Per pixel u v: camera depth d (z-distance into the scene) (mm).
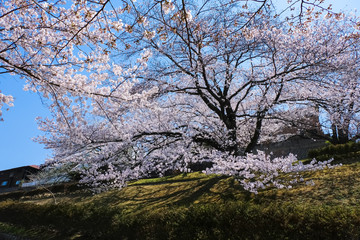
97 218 8922
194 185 13461
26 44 5859
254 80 11578
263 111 11039
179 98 12008
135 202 13117
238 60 11922
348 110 11219
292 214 5309
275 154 19797
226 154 9477
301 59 10109
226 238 5711
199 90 11180
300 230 4996
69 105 6785
